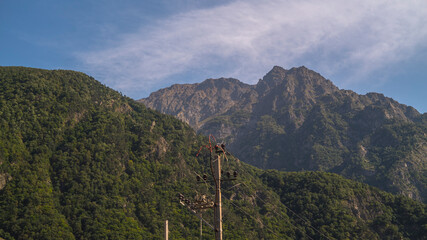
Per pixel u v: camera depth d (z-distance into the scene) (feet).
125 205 513.86
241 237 475.31
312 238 555.69
